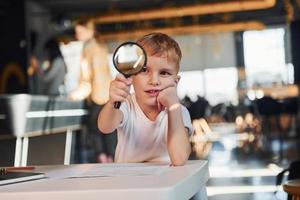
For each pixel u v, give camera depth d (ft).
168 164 3.82
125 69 3.74
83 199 2.47
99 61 17.40
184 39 47.55
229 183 17.08
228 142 32.58
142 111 4.37
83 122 19.53
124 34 38.86
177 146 3.69
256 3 36.58
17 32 35.68
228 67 46.39
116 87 3.89
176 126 3.83
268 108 30.96
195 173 3.14
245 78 45.44
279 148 28.99
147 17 38.19
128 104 4.40
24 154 5.68
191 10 37.68
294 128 33.37
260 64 45.27
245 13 43.42
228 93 46.19
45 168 3.90
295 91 38.68
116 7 42.09
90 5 42.37
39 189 2.60
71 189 2.53
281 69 44.45
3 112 15.74
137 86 4.23
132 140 4.40
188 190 2.88
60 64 22.50
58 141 5.74
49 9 43.04
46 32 41.45
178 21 40.34
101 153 18.35
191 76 47.44
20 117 15.81
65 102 18.61
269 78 44.78
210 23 40.70
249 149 29.17
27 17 36.24
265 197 14.21
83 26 18.39
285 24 43.98
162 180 2.77
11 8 35.65
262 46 45.21
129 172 3.25
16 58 35.53
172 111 3.94
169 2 41.06
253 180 17.58
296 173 7.72
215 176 18.89
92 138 21.47
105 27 41.06
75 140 21.47
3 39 35.65
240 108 38.96
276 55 44.62
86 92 17.92
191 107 35.06
